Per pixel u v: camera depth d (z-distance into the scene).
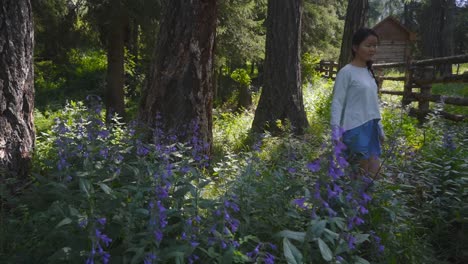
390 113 7.82
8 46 4.25
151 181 3.01
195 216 2.61
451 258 3.54
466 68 23.73
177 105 5.73
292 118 8.47
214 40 5.98
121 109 12.67
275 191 3.27
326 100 10.84
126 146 4.17
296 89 8.55
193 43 5.70
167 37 5.75
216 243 2.45
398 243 3.17
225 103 16.27
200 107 5.83
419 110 8.53
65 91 16.30
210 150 6.06
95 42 12.82
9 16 4.24
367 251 3.08
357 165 3.30
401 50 29.33
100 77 17.75
